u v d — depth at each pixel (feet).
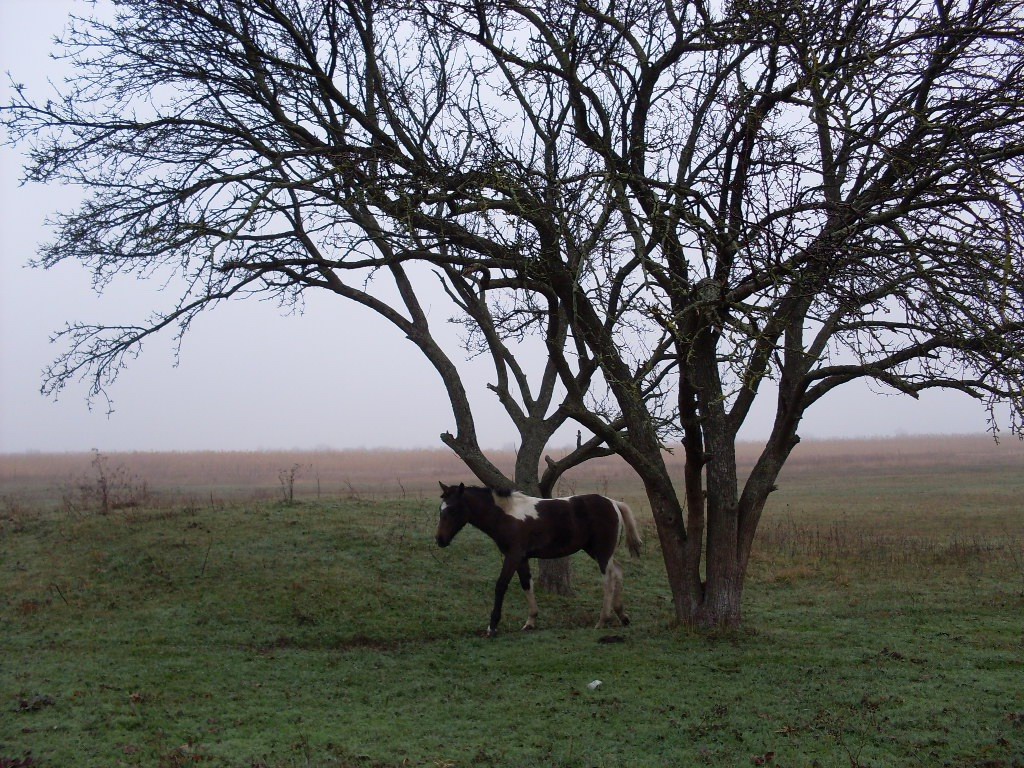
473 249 33.45
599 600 46.26
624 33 32.68
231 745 21.88
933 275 24.91
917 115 26.21
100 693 26.53
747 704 24.90
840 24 29.63
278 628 38.19
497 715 24.70
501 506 38.37
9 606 40.47
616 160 32.32
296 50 37.22
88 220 35.68
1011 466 179.11
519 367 49.60
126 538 50.16
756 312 26.63
